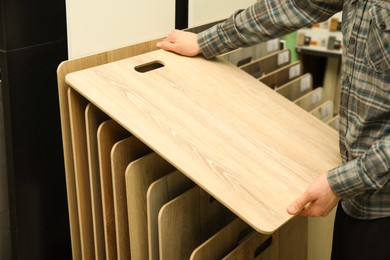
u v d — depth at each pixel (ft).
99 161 4.33
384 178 3.44
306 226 5.49
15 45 4.32
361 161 3.48
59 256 5.38
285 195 3.66
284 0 4.45
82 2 4.46
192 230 4.42
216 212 4.67
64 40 4.66
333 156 4.21
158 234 4.23
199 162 3.76
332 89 8.98
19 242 4.90
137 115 3.99
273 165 3.92
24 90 4.50
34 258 5.10
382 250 3.86
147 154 4.48
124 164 4.32
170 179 4.27
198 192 4.37
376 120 3.63
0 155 4.83
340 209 4.40
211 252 4.20
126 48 4.79
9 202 4.82
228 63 5.03
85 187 4.58
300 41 8.44
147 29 5.14
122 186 4.36
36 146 4.78
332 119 6.50
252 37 4.66
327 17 4.42
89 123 4.30
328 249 6.34
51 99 4.77
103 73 4.34
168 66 4.70
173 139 3.88
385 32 3.42
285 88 6.33
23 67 4.44
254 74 6.30
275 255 5.00
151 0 5.08
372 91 3.58
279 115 4.52
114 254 4.66
